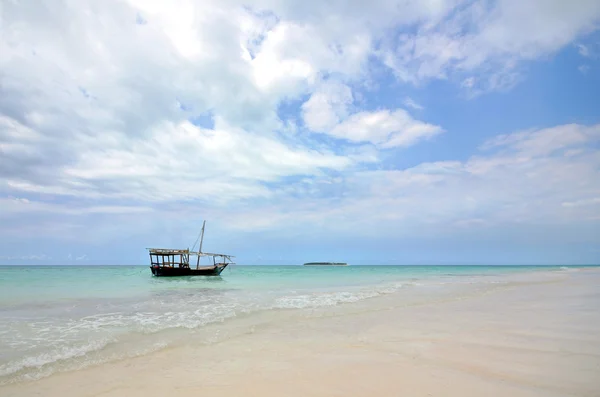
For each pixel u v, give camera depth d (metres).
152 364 6.47
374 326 9.73
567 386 4.91
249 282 31.59
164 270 40.47
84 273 55.50
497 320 10.25
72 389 5.29
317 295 18.38
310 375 5.67
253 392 5.00
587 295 17.09
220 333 9.05
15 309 13.30
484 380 5.22
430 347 7.28
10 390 5.27
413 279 36.06
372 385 5.13
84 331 9.27
